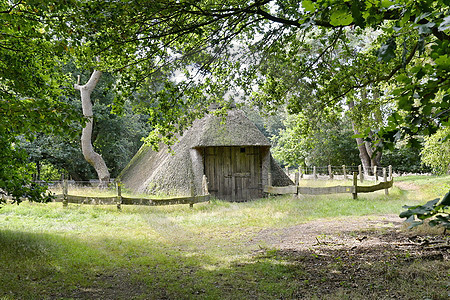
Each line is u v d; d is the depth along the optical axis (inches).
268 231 379.6
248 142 674.8
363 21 81.6
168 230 394.9
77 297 199.5
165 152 777.6
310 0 84.6
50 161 1040.2
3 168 279.3
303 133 383.6
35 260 260.2
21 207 494.0
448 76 73.9
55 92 303.9
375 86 364.8
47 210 489.1
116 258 278.5
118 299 197.5
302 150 1362.0
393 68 299.7
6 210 473.7
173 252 300.2
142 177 796.6
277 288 204.2
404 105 79.5
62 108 212.5
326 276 218.4
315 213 463.2
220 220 445.1
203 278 228.8
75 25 199.3
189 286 215.5
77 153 1014.4
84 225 417.7
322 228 371.6
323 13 85.0
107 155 1157.7
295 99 339.0
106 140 1095.6
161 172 697.6
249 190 697.6
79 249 298.8
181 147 724.0
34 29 231.3
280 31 306.5
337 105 367.2
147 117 1400.1
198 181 670.5
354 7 79.0
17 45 254.8
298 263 248.8
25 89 260.8
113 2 194.7
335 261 246.7
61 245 307.4
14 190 277.0
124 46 253.0
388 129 82.9
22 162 291.7
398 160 1445.6
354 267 228.8
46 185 296.7
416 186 797.2
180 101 313.6
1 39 228.2
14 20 202.8
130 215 482.6
